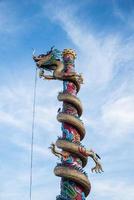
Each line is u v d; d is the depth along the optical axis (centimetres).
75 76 3812
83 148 3488
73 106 3709
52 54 3994
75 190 3281
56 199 3259
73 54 4038
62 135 3531
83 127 3616
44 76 3934
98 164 3578
